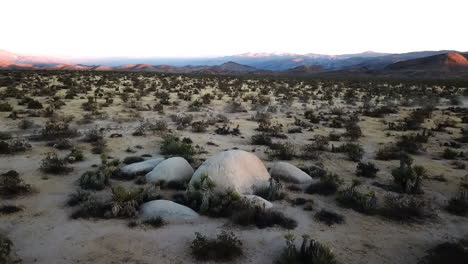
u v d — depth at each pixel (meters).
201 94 41.47
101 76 60.78
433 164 15.48
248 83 61.28
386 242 8.21
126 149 15.88
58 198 9.86
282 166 12.63
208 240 7.65
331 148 17.95
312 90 54.44
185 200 9.88
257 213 8.86
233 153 11.26
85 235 7.79
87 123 21.39
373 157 16.52
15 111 22.59
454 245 7.78
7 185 10.01
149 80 56.19
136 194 9.38
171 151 15.03
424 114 30.45
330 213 9.52
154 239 7.75
